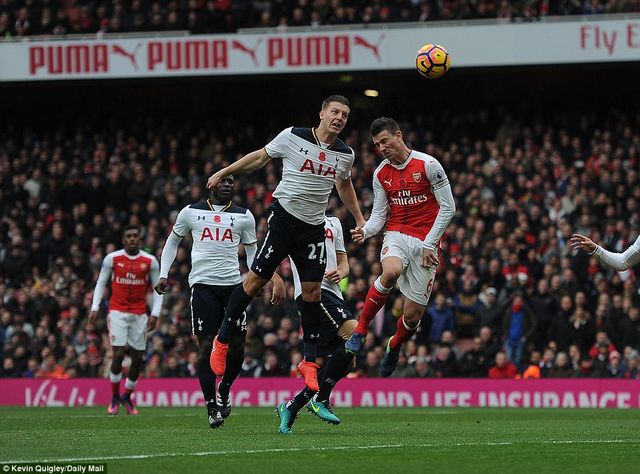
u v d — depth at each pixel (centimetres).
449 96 3372
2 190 3095
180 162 3081
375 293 1145
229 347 1251
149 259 1716
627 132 2909
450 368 2231
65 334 2431
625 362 2162
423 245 1155
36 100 3531
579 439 1086
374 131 1160
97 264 2692
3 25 3164
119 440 1035
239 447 958
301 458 873
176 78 3041
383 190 1193
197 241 1284
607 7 2925
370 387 2170
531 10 2930
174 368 2305
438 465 835
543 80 3334
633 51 2827
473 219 2588
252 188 2866
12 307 2581
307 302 1087
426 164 1156
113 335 1703
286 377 2228
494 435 1141
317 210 1069
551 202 2673
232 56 2967
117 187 2964
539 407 2092
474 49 2902
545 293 2302
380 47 2927
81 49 3006
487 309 2317
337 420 1127
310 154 1048
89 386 2239
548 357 2212
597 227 2556
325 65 2941
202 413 1728
